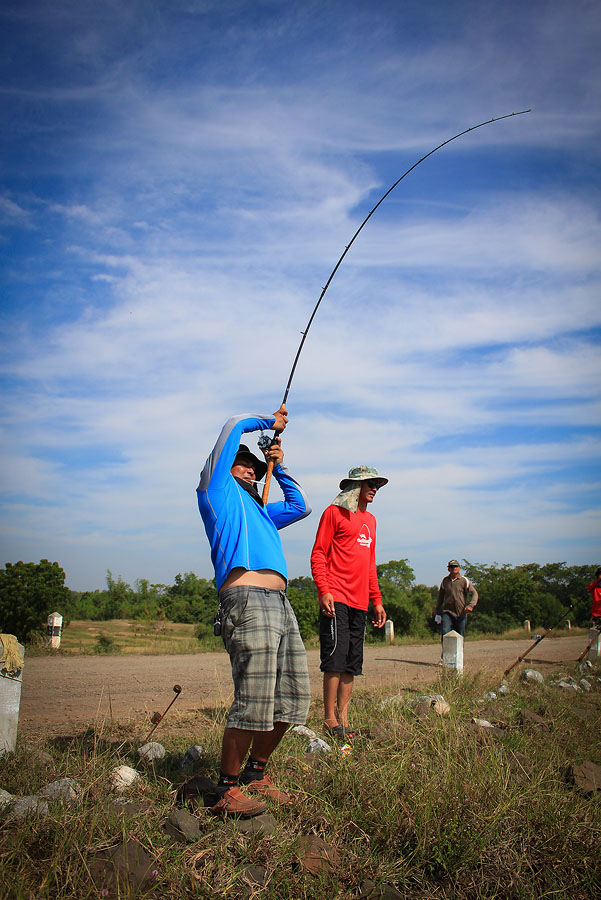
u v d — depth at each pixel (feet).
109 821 9.79
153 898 8.45
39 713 20.13
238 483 12.41
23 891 8.04
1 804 10.19
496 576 114.32
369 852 10.33
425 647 57.16
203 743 15.25
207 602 88.74
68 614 88.33
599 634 41.14
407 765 13.15
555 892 9.92
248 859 9.56
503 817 11.42
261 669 10.77
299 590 63.57
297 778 12.67
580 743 18.35
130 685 27.07
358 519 18.10
